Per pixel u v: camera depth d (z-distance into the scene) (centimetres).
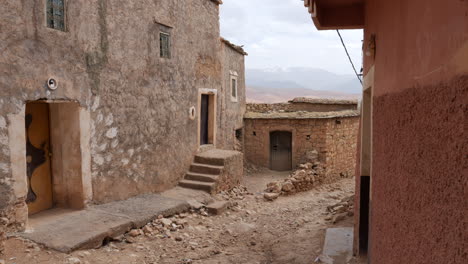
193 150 1073
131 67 793
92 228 596
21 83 548
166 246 629
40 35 576
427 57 170
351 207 847
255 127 1593
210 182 987
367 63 441
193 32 1052
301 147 1494
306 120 1477
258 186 1280
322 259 540
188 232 711
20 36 545
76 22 645
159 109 898
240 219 855
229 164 1073
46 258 487
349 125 1580
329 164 1458
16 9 537
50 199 691
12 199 539
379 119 311
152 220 709
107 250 572
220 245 669
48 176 688
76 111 661
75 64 646
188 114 1038
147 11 837
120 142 770
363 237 507
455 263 130
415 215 183
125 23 770
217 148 1270
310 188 1302
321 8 520
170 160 950
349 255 555
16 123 543
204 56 1129
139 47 816
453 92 135
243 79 1616
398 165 224
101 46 707
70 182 685
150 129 866
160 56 902
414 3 197
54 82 602
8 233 529
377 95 329
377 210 309
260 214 914
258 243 691
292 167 1513
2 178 526
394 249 230
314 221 834
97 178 711
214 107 1223
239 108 1542
